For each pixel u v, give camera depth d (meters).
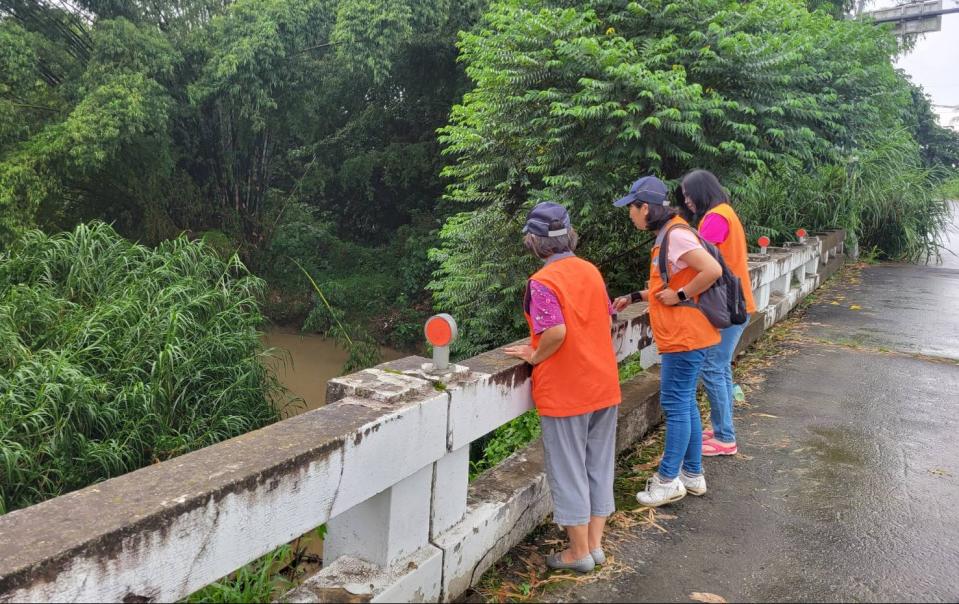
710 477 3.96
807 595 2.80
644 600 2.75
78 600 1.58
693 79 7.65
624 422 4.25
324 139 20.94
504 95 7.88
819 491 3.79
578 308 2.72
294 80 16.17
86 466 6.69
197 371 7.99
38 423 6.52
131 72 13.43
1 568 1.46
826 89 8.19
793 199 13.03
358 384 2.58
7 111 13.00
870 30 10.73
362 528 2.50
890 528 3.38
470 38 7.99
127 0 14.63
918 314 8.89
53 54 14.20
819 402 5.39
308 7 15.24
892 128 14.66
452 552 2.66
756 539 3.26
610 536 3.27
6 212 12.45
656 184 3.27
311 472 2.08
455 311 9.74
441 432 2.59
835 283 11.42
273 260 19.52
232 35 14.81
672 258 3.18
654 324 3.40
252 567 3.25
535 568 2.98
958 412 5.20
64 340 7.73
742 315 3.38
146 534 1.70
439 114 20.39
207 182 18.66
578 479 2.81
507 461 3.51
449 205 20.03
